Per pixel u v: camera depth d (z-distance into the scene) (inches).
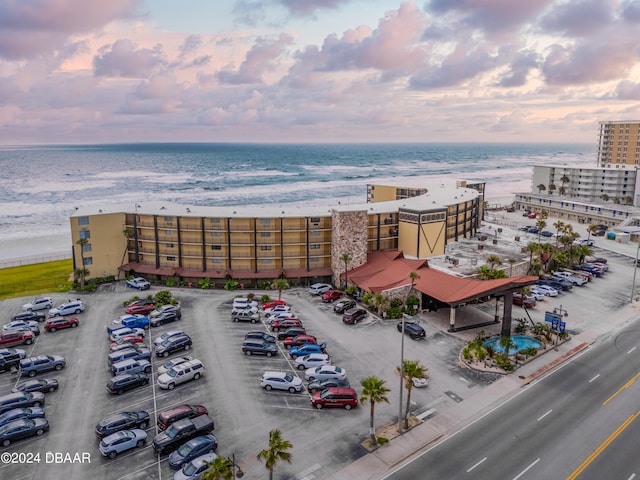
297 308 3041.3
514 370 2212.1
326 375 2096.5
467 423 1792.6
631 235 5049.2
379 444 1659.7
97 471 1546.5
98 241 3540.8
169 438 1624.0
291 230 3503.9
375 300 2847.0
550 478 1494.8
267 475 1504.7
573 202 6200.8
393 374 2169.0
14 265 4402.1
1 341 2469.2
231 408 1905.8
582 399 1962.4
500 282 2490.2
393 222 3722.9
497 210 7175.2
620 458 1587.1
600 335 2620.6
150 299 3125.0
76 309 2967.5
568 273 3659.0
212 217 3467.0
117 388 2017.7
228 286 3415.4
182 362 2198.6
